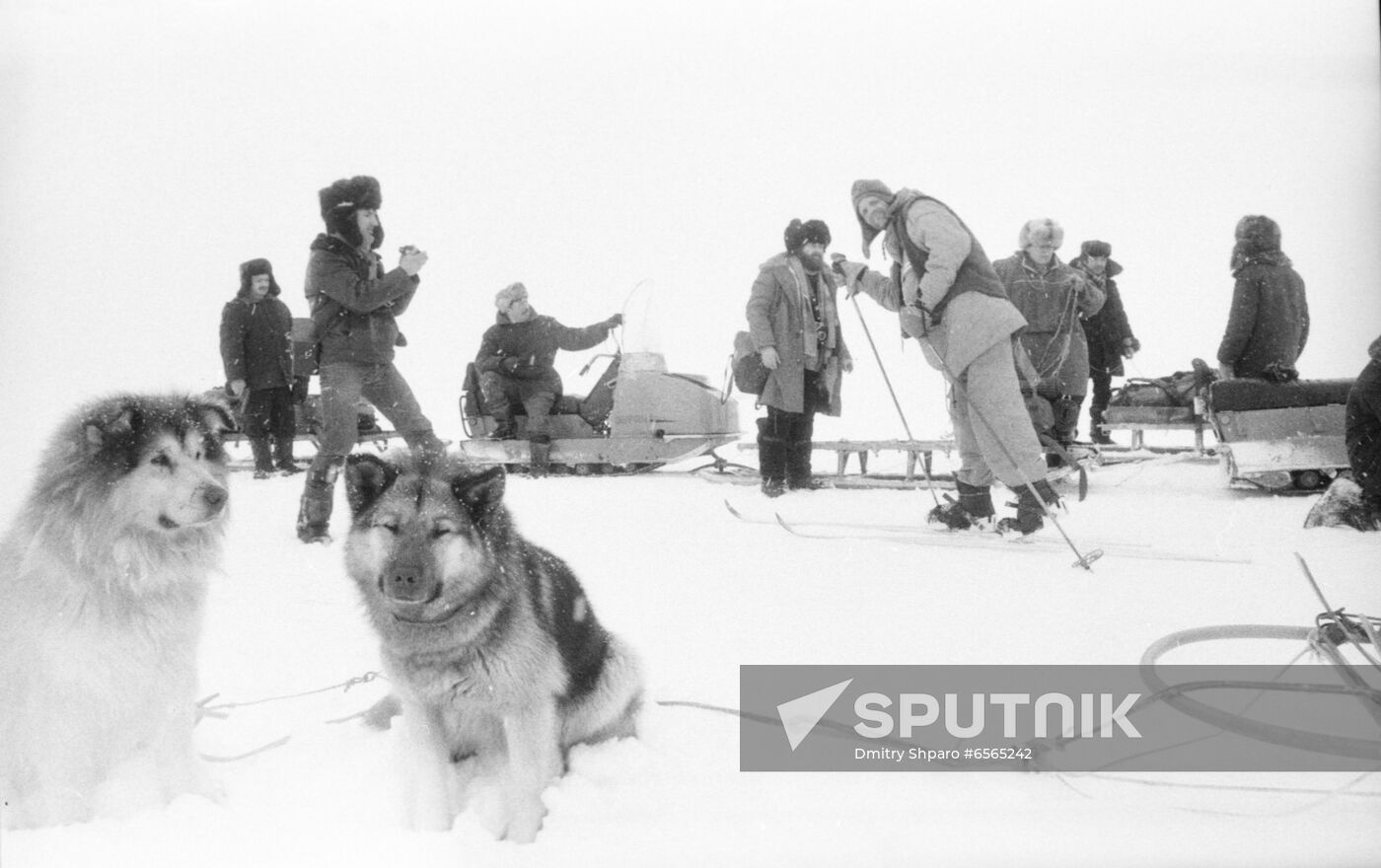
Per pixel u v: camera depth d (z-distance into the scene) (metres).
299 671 8.30
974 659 8.28
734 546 10.12
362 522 5.73
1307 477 11.40
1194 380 12.35
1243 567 9.38
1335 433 11.31
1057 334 12.09
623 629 8.67
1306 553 9.59
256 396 13.45
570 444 13.59
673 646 8.46
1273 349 11.55
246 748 6.68
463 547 5.47
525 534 10.50
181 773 5.85
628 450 13.37
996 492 12.10
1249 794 5.75
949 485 12.27
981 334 9.94
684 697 7.61
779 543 10.20
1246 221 11.59
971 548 10.03
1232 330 11.55
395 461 5.87
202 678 8.24
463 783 6.07
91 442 5.61
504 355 13.86
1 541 5.76
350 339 10.28
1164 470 12.38
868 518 10.97
